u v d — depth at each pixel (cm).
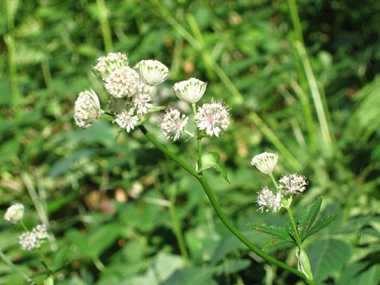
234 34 95
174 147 73
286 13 76
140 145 77
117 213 73
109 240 68
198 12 90
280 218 51
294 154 78
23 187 91
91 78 93
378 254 43
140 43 90
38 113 94
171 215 69
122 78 28
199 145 30
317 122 82
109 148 75
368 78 90
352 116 73
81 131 79
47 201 86
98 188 93
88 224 81
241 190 69
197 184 71
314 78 80
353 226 46
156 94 83
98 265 67
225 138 79
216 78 90
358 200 60
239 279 55
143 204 75
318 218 47
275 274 54
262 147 80
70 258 64
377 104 68
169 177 73
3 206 89
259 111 86
